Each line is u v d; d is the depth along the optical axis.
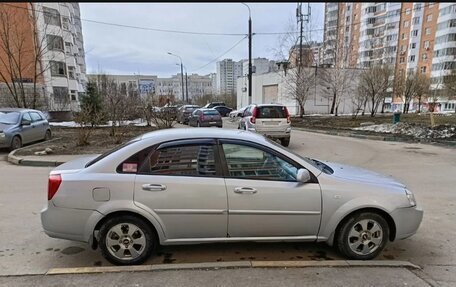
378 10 74.00
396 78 34.84
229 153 3.38
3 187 6.52
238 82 51.91
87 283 2.84
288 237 3.37
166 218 3.22
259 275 2.96
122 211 3.21
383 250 3.67
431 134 14.51
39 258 3.47
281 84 39.12
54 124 23.33
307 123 24.23
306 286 2.79
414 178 7.29
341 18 76.94
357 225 3.38
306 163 3.45
